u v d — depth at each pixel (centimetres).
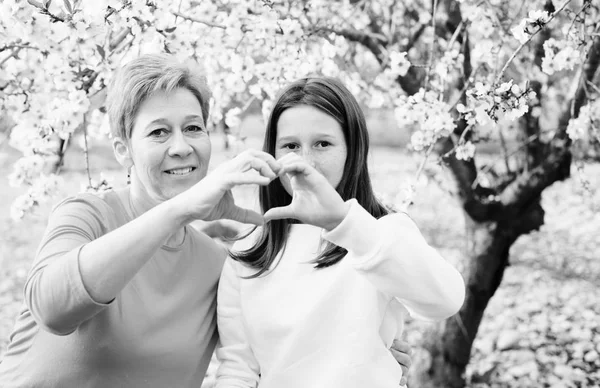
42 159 247
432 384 388
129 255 131
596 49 302
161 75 158
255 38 255
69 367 151
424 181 259
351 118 171
